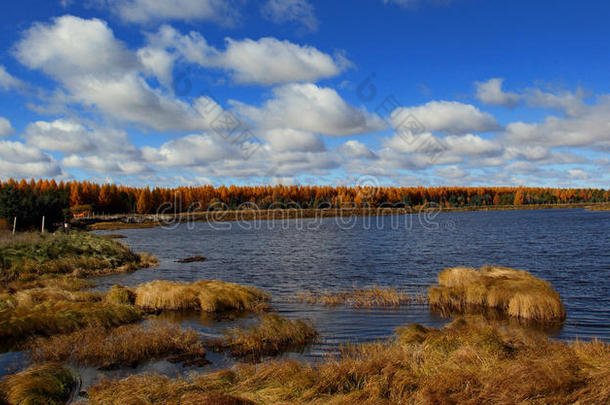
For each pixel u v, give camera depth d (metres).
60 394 9.25
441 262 34.88
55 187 149.12
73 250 31.66
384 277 28.03
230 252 45.94
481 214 151.50
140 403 8.27
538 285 18.56
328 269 32.19
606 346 11.02
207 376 9.88
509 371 8.77
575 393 7.88
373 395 8.34
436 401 7.87
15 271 25.41
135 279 27.84
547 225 77.75
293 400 8.54
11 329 13.50
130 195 144.75
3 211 50.09
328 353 12.20
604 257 34.53
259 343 12.92
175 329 13.67
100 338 12.70
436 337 11.63
